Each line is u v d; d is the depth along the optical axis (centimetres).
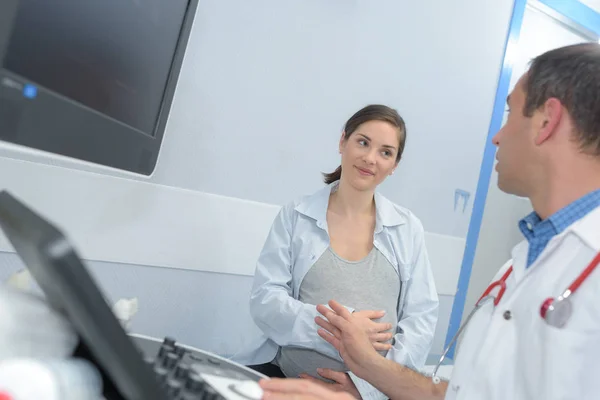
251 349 156
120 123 76
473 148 252
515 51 256
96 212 151
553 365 70
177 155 168
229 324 186
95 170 149
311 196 163
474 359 81
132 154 84
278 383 65
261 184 188
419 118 230
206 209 175
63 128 59
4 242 131
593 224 78
